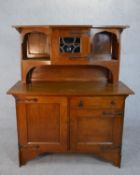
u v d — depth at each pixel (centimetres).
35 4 242
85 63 208
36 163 207
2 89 262
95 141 199
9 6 242
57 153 224
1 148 231
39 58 224
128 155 220
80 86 210
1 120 271
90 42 207
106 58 227
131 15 247
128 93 185
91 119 194
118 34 211
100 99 189
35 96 187
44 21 246
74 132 196
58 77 233
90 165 205
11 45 251
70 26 197
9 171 194
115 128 196
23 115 193
